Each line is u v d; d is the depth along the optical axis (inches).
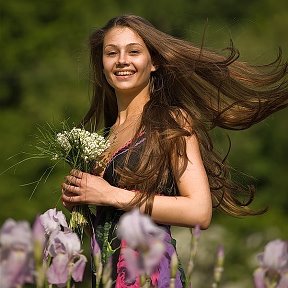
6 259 249.9
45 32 1566.2
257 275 270.5
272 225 1350.9
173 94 388.2
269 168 1401.3
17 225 248.8
